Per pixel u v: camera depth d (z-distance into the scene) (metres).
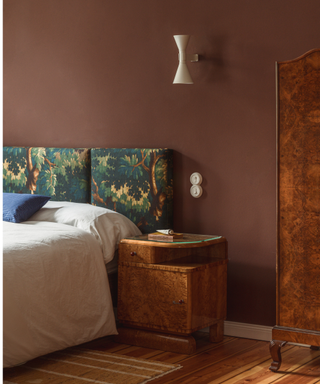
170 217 3.48
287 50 3.11
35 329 2.54
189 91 3.45
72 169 3.78
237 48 3.27
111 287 3.25
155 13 3.56
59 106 4.00
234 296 3.32
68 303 2.77
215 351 2.95
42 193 3.93
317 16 3.01
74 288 2.83
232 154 3.31
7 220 3.33
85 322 2.87
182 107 3.48
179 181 3.50
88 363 2.67
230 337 3.28
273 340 2.64
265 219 3.21
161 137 3.57
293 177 2.60
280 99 2.61
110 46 3.75
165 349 2.93
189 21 3.43
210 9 3.35
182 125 3.48
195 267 2.88
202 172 3.42
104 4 3.77
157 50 3.56
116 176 3.61
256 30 3.20
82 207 3.41
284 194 2.62
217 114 3.35
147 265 2.97
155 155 3.45
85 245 2.99
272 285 3.20
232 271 3.33
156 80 3.57
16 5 4.16
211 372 2.57
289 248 2.62
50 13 4.01
